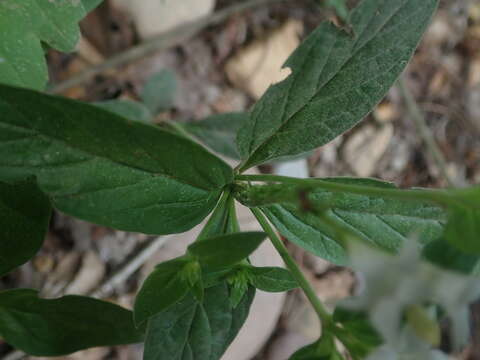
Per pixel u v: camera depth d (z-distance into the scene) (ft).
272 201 0.54
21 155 0.51
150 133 0.50
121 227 0.55
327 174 1.41
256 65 1.33
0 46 0.60
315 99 0.66
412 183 1.50
